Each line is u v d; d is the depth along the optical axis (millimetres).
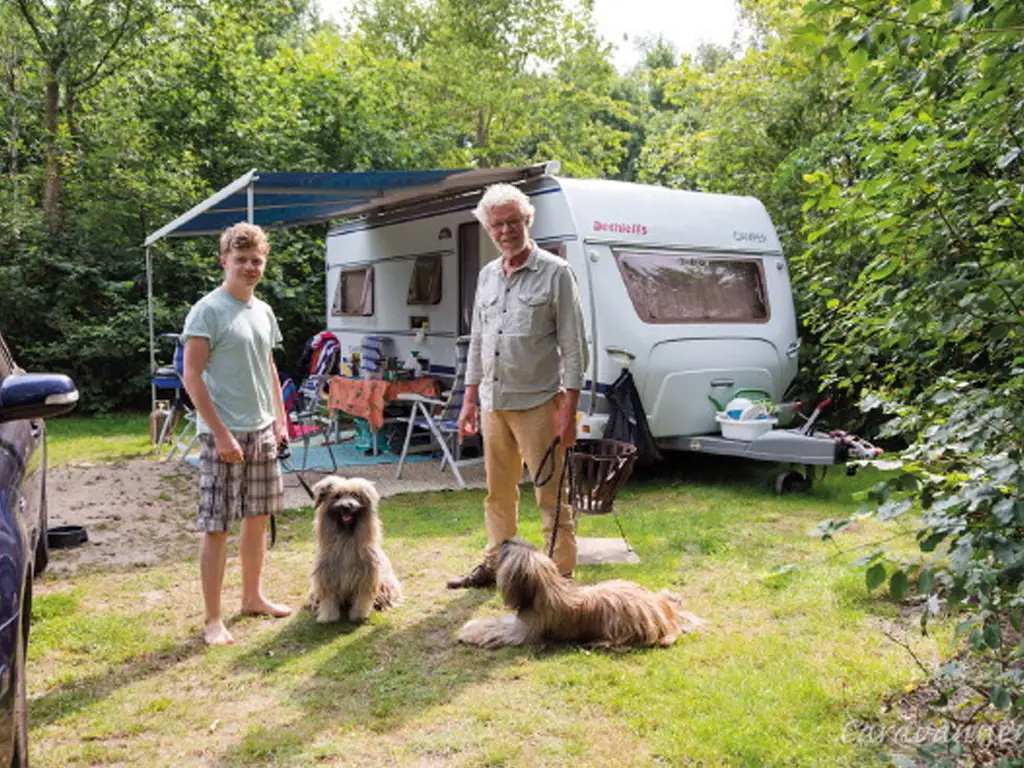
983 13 2191
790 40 2453
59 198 13602
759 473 8000
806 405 8797
